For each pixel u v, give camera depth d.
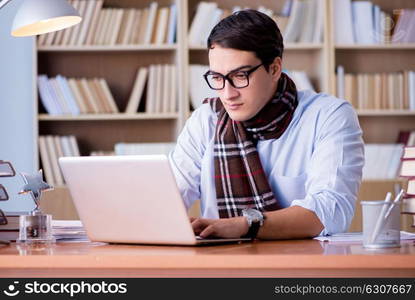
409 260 1.75
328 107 2.80
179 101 5.67
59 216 5.46
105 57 5.94
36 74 5.61
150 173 2.10
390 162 5.76
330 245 2.11
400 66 6.10
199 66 5.70
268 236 2.32
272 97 2.80
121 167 2.15
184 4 5.68
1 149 5.86
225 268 1.79
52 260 1.85
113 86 5.95
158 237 2.16
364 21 5.82
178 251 1.95
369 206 1.98
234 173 2.88
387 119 6.09
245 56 2.57
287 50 6.04
